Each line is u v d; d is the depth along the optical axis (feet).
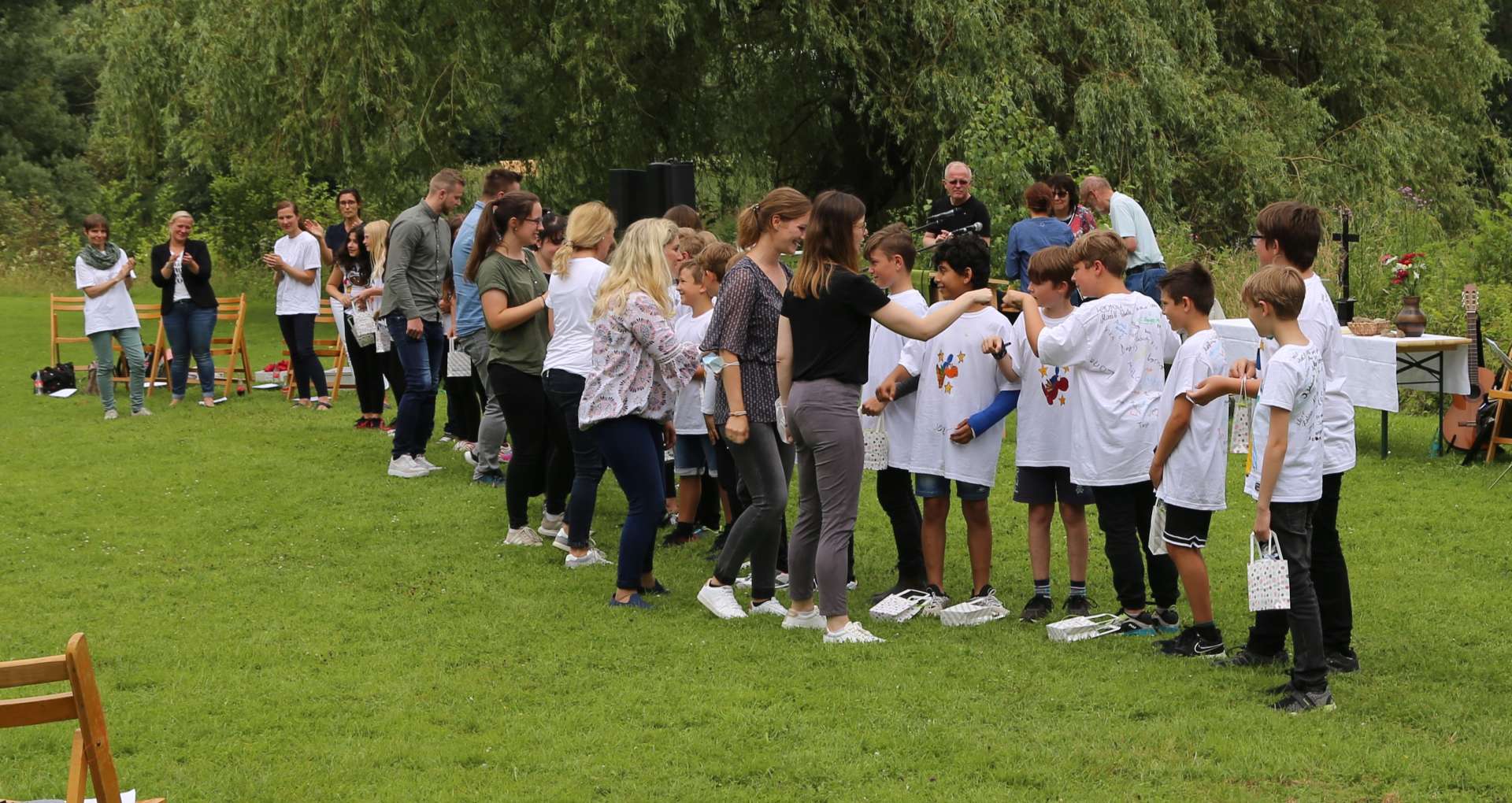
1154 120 59.00
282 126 58.59
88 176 120.16
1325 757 13.50
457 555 22.91
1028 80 57.21
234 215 79.77
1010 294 18.51
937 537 19.79
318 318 40.73
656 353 19.06
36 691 16.53
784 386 18.02
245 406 39.63
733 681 16.37
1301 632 15.02
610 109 61.72
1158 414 17.76
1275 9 65.77
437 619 19.24
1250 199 60.90
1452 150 73.36
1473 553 22.36
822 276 17.35
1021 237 31.40
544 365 21.63
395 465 29.40
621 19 55.57
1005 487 28.19
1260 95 67.05
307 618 19.33
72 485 28.40
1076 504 18.98
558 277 21.34
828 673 16.57
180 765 13.87
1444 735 14.19
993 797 12.73
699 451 23.47
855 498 17.89
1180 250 51.03
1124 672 16.46
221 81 58.34
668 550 23.39
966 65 56.29
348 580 21.43
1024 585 21.17
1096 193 32.76
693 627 18.70
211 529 24.71
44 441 33.63
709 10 58.23
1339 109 72.18
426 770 13.71
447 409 37.60
